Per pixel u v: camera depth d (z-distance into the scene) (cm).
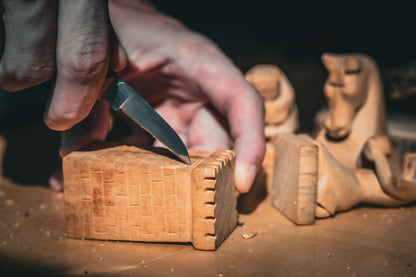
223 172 26
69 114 26
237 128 29
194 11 85
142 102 26
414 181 30
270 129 37
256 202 31
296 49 71
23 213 31
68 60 25
